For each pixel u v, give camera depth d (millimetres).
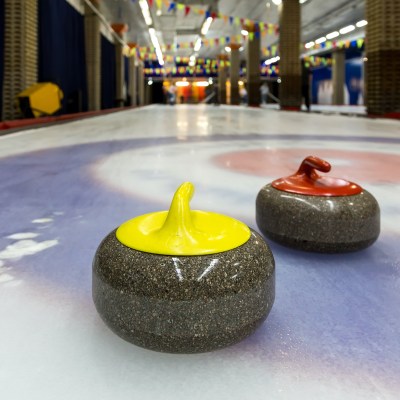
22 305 850
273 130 6094
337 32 23844
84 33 15422
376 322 794
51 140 4539
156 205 1706
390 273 1013
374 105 9438
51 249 1196
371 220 1091
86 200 1795
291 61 15789
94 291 695
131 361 662
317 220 1073
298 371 643
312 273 1008
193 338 612
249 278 637
